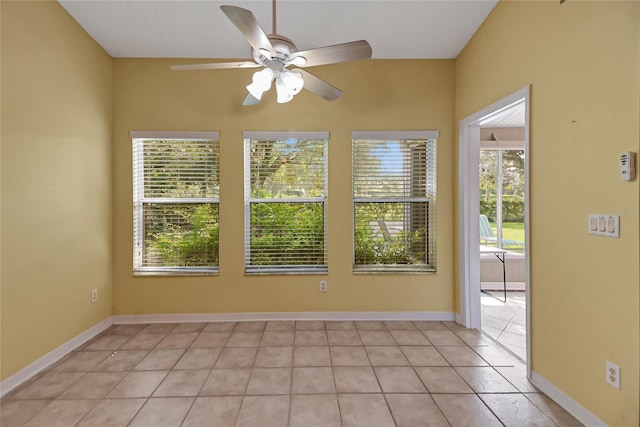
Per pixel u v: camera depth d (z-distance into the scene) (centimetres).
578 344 176
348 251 329
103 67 303
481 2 244
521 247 457
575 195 177
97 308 297
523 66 218
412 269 334
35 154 225
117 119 318
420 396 201
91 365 239
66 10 250
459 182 316
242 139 324
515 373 228
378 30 277
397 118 327
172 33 280
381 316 331
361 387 210
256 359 248
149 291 324
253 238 332
